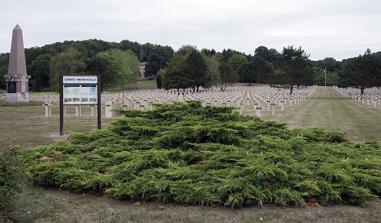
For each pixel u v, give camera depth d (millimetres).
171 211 7215
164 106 11445
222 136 9523
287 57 79312
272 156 8570
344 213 7195
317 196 7734
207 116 11023
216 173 8078
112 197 8008
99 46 150875
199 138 9648
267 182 7750
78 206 7586
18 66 50094
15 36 49969
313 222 6738
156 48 171000
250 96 59562
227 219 6809
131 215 7027
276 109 37188
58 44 134375
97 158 9562
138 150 9672
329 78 152125
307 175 8203
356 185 8039
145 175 8094
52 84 74562
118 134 10953
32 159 9859
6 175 6242
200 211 7191
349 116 29812
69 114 32500
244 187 7410
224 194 7457
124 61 93062
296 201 7438
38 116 30766
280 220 6789
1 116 30750
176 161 8812
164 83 91500
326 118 28078
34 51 119688
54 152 10289
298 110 35969
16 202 7359
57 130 21578
